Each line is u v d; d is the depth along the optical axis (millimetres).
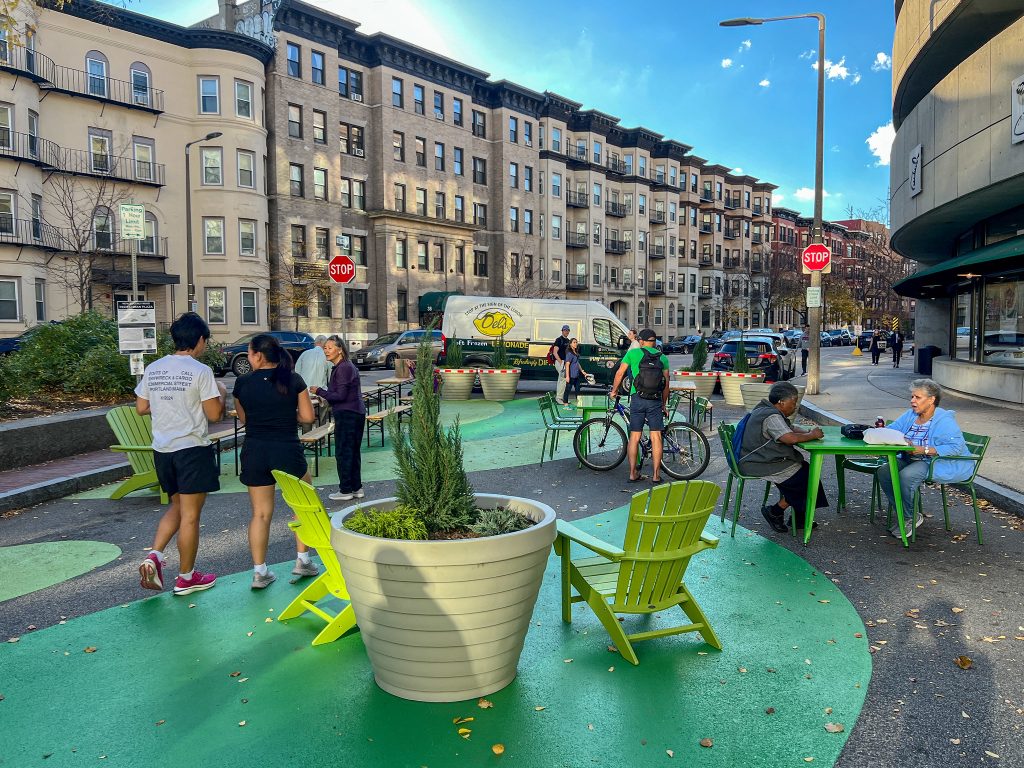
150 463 8109
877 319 68875
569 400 16844
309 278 37656
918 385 6320
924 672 3820
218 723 3359
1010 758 3049
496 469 9602
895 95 19391
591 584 4215
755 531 6578
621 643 3973
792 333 58719
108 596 5043
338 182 40062
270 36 36750
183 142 33656
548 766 2998
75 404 12203
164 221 33219
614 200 62031
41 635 4383
